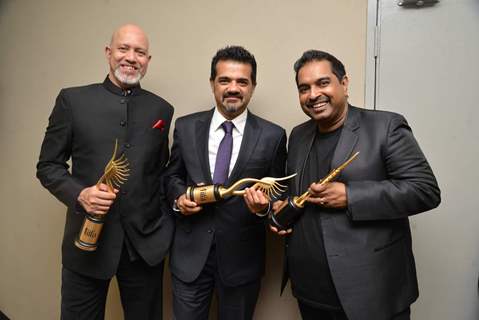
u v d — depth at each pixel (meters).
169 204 1.27
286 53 1.50
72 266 1.17
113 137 1.16
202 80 1.60
